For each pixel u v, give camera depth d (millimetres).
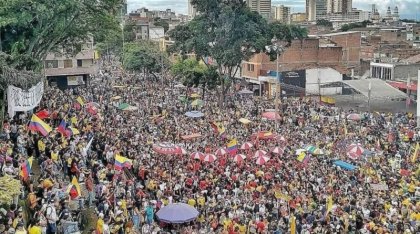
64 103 51000
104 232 21922
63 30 39031
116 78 110375
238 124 50844
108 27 44062
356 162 38562
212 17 67062
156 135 42844
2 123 32750
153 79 110812
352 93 80438
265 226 24906
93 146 35094
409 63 88250
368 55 107062
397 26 172375
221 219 25578
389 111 71312
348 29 155000
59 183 25359
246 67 94000
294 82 84688
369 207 28750
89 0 39719
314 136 46250
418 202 30250
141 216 25094
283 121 53781
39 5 33969
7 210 20375
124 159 28641
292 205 27719
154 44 141750
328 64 95750
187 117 52906
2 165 24703
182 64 93062
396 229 26031
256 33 66000
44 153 29422
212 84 73375
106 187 25828
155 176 31125
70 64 89312
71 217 22734
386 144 44875
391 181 33969
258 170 33375
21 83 30984
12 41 36250
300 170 34438
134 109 55719
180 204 24516
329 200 26875
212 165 34531
